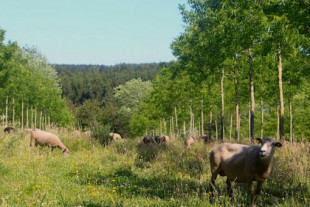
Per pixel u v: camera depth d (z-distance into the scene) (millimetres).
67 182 8961
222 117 24938
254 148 7277
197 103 35312
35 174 9359
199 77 24109
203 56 21891
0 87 35562
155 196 7691
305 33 11289
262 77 23234
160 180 9445
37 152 13078
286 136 34719
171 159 12703
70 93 126375
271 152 6758
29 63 62188
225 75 25344
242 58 21078
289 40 11250
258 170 6934
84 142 17047
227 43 18062
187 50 23016
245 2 14562
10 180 8328
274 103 31141
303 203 6777
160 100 39250
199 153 12961
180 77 31688
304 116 33844
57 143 14906
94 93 128750
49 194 7281
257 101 30641
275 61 19547
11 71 32469
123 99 81625
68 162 12219
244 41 17109
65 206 6590
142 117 52094
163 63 35000
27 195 6980
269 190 8219
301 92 27844
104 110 70375
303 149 11164
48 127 20375
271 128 36344
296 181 8555
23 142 15008
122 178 10133
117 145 17453
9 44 31688
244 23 14898
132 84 82938
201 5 22406
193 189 8367
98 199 7109
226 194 7664
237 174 7445
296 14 10750
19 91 39281
